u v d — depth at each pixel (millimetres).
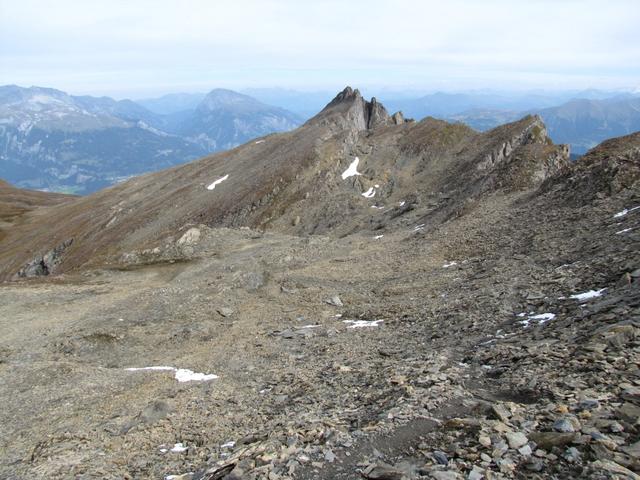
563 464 8125
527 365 13672
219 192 112188
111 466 13898
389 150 110438
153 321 33125
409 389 13602
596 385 10922
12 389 22781
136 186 147750
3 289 43625
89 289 43156
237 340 28438
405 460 9367
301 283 40125
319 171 103500
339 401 15195
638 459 7793
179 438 15297
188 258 52188
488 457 8734
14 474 14531
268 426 14195
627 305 15656
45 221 145625
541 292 22125
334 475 9398
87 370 24875
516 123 96688
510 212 46156
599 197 36500
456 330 21094
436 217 62875
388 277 38219
